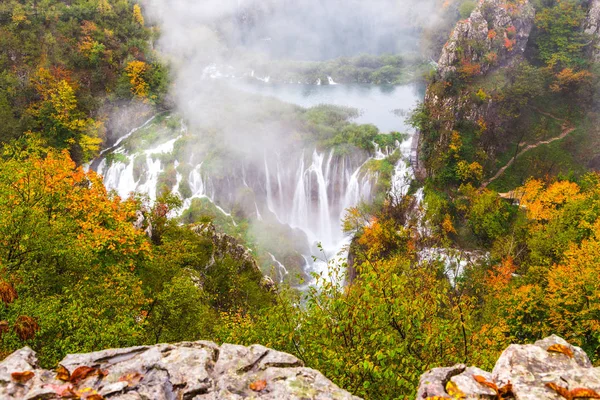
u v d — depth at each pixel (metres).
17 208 20.56
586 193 53.59
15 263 19.33
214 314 26.31
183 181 81.12
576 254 30.83
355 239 64.94
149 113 100.75
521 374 6.74
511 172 79.81
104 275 23.36
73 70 95.50
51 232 21.81
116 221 30.44
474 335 14.27
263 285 44.19
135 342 17.80
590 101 87.94
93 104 91.12
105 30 104.19
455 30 87.88
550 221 50.56
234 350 7.70
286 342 14.16
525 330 28.48
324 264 69.62
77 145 85.38
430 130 80.69
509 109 84.50
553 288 28.22
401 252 53.22
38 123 82.19
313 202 84.50
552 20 98.75
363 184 79.44
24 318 15.47
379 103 112.50
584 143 82.94
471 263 47.31
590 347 24.83
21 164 27.17
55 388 6.35
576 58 93.81
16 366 6.90
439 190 75.25
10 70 88.94
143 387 6.65
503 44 88.25
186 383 6.85
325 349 12.38
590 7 102.12
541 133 84.56
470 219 64.00
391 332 13.16
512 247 49.72
